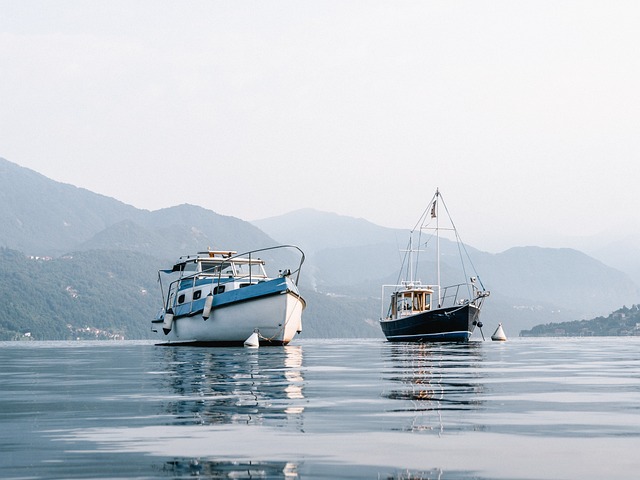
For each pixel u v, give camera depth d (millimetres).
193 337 62750
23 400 17609
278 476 9188
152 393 19125
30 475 9273
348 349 60719
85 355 52719
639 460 10078
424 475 9219
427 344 84625
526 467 9648
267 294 57750
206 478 9086
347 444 11266
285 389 20047
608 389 20031
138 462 10031
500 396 17984
